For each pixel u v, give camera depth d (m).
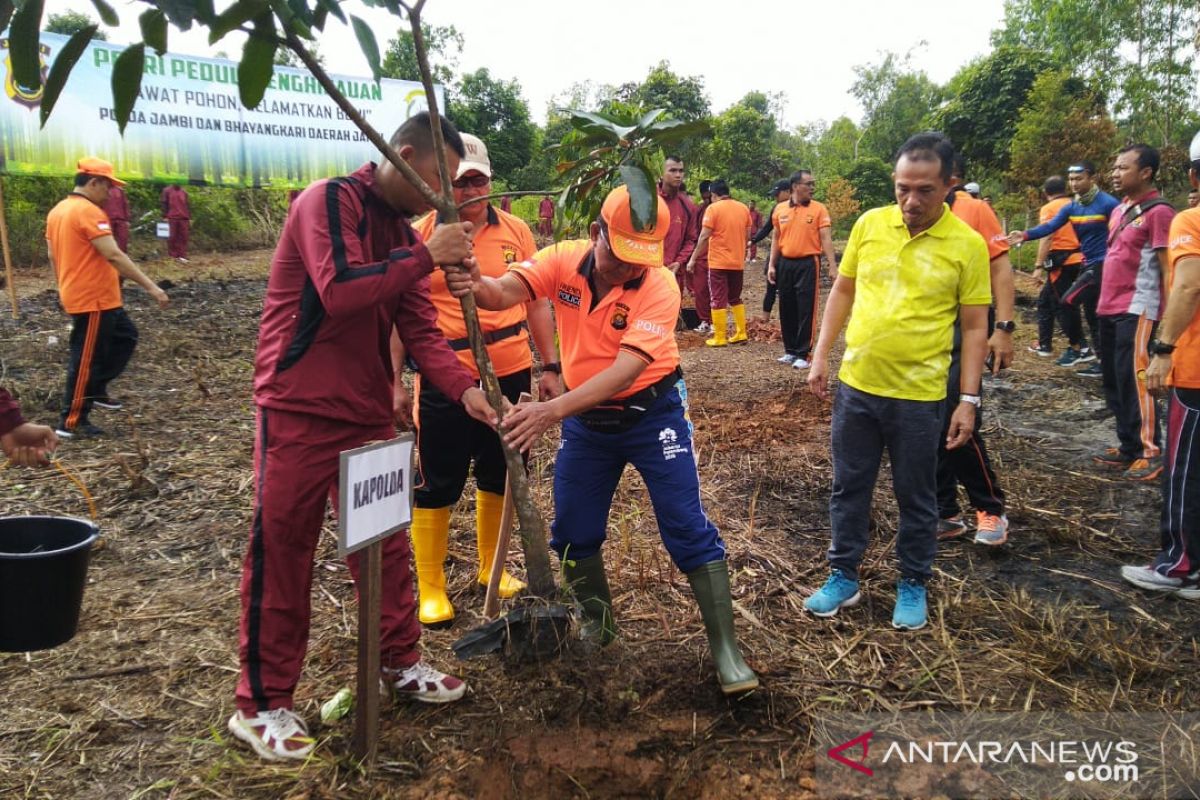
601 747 2.57
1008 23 30.47
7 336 9.02
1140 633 3.36
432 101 2.34
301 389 2.43
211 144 12.62
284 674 2.58
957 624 3.44
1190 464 3.58
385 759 2.54
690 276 11.31
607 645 3.04
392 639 2.75
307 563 2.56
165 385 7.68
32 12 1.95
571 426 2.93
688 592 3.64
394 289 2.30
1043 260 8.59
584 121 2.44
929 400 3.28
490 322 3.48
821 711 2.83
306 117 13.23
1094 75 22.77
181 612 3.54
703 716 2.75
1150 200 5.04
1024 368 8.31
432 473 3.40
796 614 3.51
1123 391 5.29
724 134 31.39
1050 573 3.92
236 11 2.03
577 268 2.81
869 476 3.45
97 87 11.76
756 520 4.57
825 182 38.19
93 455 5.64
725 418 6.56
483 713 2.77
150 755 2.59
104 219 5.91
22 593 2.37
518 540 4.23
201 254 17.47
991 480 4.10
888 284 3.29
